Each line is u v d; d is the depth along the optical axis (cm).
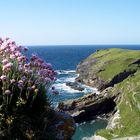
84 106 7225
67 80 13062
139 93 7300
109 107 7631
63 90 10488
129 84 7981
